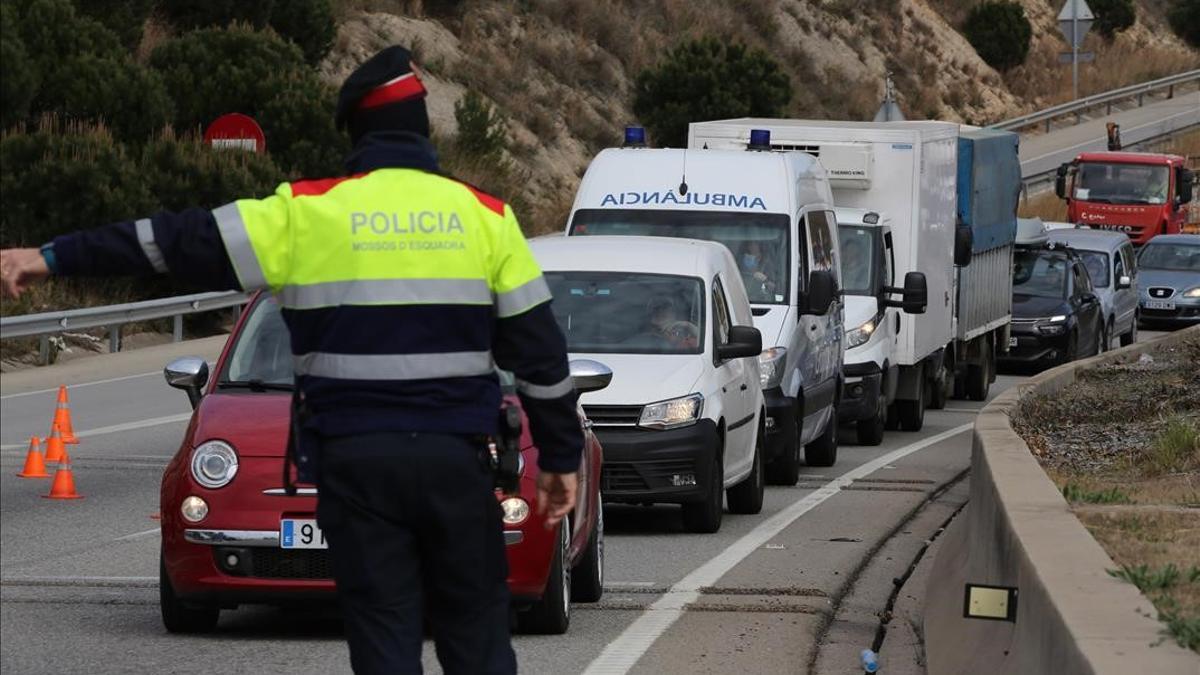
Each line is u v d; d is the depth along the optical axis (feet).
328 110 192.13
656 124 268.41
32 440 84.69
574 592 55.93
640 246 78.54
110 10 199.93
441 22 275.59
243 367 53.78
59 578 59.62
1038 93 404.77
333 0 253.24
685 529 71.82
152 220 24.40
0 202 159.94
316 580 48.16
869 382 107.55
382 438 24.73
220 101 190.29
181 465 49.14
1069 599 31.04
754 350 74.13
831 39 354.95
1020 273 168.04
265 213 24.84
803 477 92.27
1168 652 27.04
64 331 139.54
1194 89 435.53
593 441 56.65
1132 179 250.57
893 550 68.03
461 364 25.07
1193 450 68.85
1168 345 127.03
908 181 117.60
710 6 332.19
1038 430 81.10
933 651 46.91
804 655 48.37
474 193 25.59
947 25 397.39
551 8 294.25
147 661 47.11
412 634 25.09
